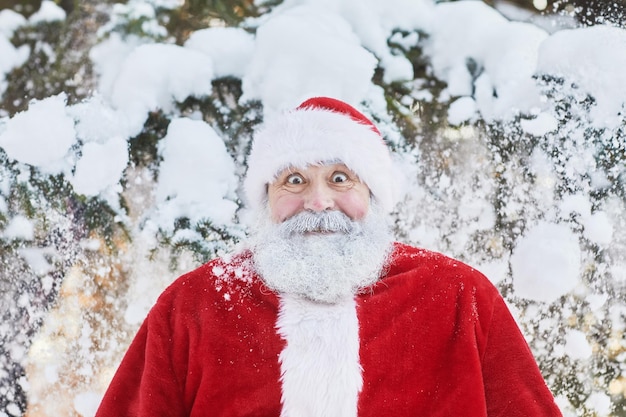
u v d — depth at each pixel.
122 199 2.25
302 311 1.82
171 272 2.27
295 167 1.91
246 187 2.05
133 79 2.25
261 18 2.38
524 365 1.84
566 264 2.19
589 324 2.30
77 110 2.20
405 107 2.29
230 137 2.30
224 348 1.84
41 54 2.32
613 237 2.26
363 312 1.83
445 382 1.81
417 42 2.35
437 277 1.92
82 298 2.32
